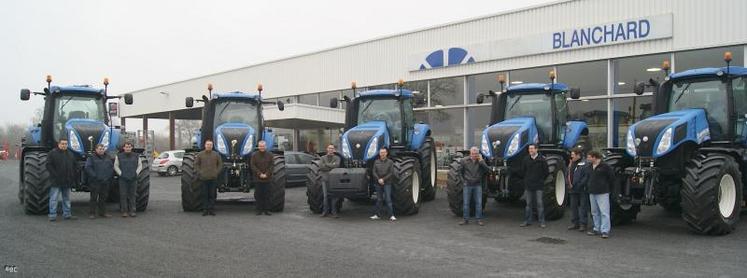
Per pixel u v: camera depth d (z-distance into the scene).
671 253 7.69
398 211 11.42
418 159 12.34
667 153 9.16
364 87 22.22
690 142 9.38
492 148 10.82
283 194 11.84
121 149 11.45
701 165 8.90
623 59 15.44
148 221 10.46
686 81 10.12
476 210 10.41
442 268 6.83
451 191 10.85
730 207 9.09
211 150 11.36
